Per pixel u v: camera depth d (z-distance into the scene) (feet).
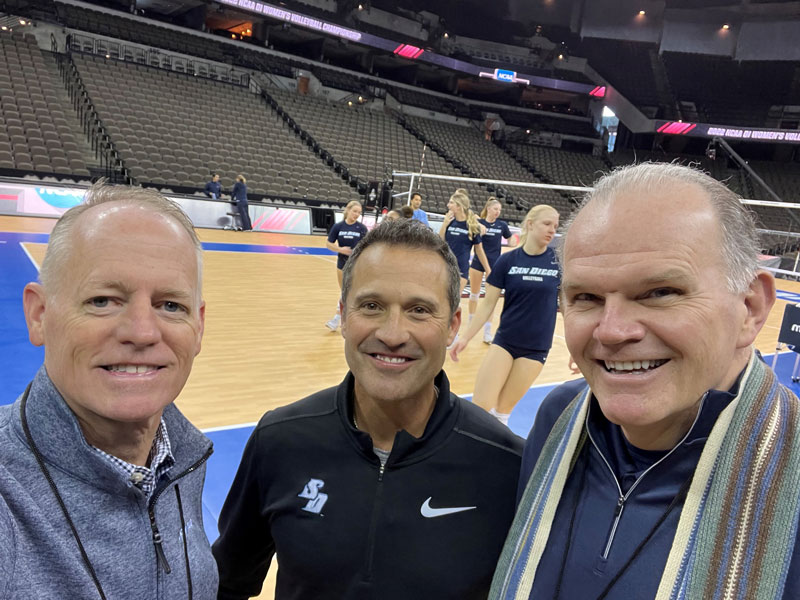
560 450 3.57
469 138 81.41
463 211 24.22
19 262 26.50
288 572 4.19
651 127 80.38
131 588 3.17
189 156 49.96
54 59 54.54
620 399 2.93
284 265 34.83
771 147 82.28
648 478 3.12
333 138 64.80
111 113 49.29
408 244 4.06
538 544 3.37
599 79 84.99
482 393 11.37
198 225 46.62
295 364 16.96
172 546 3.43
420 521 4.08
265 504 4.40
